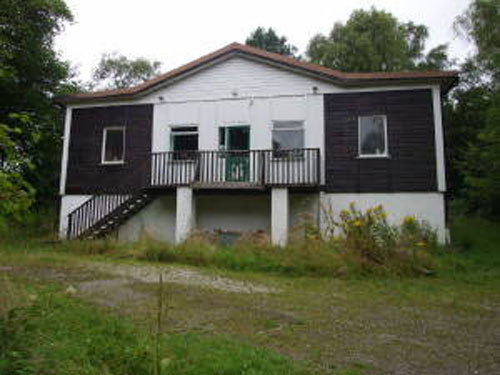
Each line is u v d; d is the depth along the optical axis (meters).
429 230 10.79
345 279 7.70
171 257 9.45
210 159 12.84
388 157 11.70
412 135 11.65
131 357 2.97
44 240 12.10
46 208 17.48
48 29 16.67
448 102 21.61
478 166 14.62
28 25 15.61
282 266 8.39
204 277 7.47
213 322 4.50
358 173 11.84
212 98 13.27
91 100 14.32
